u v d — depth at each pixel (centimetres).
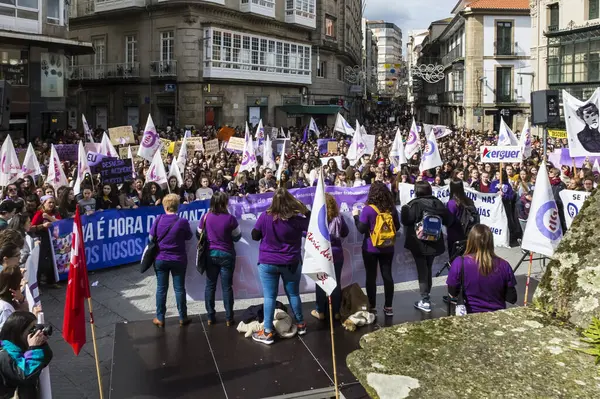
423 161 1379
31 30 2522
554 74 3303
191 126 3338
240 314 710
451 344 212
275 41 4084
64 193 1007
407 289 834
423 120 7681
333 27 5181
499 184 1173
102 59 4003
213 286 672
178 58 3581
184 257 667
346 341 611
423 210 688
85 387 570
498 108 4566
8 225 730
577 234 241
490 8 4450
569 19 3200
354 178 1389
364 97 7188
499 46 4519
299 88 4547
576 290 226
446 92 5544
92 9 3953
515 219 1219
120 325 670
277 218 604
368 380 194
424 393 183
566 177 1396
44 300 866
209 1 3547
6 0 2411
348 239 814
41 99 2627
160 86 3684
